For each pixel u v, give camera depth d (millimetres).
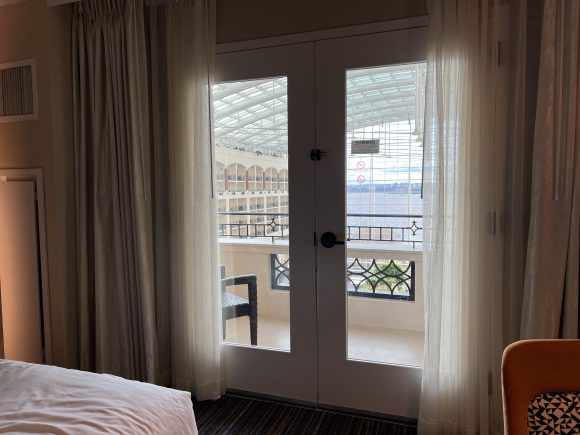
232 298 2547
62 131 2615
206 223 2402
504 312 2004
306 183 2312
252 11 2348
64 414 1187
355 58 2180
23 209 2688
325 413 2344
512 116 1915
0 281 2777
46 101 2564
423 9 2051
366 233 2258
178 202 2471
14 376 1438
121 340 2611
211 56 2350
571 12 1720
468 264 1973
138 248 2477
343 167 2244
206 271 2422
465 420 2023
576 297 1781
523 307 1872
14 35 2602
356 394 2320
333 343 2338
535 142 1806
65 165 2641
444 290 2027
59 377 1439
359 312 2316
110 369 2631
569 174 1752
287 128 2332
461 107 1949
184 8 2375
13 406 1231
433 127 1969
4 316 2791
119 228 2537
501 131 1929
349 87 2223
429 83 1964
